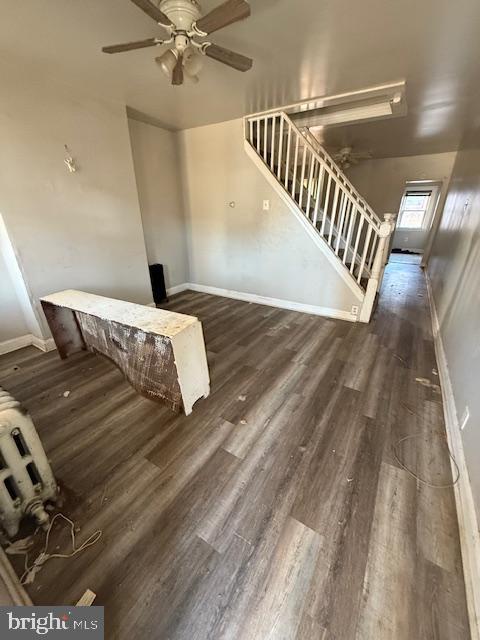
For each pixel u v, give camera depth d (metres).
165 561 1.13
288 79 2.47
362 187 6.66
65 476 1.50
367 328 3.35
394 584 1.05
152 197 4.09
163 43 1.60
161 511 1.32
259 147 3.63
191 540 1.20
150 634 0.93
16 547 1.18
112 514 1.31
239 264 4.34
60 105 2.57
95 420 1.91
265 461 1.58
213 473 1.51
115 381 2.34
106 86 2.64
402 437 1.75
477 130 3.83
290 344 2.97
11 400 1.17
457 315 2.49
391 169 6.28
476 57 2.09
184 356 1.75
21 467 1.16
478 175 3.24
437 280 4.32
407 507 1.33
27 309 2.79
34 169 2.49
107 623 0.95
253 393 2.17
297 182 4.14
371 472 1.51
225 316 3.81
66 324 2.56
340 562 1.11
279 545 1.17
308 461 1.58
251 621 0.96
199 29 1.45
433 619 0.96
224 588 1.04
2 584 0.90
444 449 1.66
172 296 4.70
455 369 2.08
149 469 1.54
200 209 4.41
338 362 2.61
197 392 1.97
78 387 2.27
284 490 1.41
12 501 1.17
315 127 3.98
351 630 0.94
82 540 1.20
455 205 4.43
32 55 2.12
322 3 1.55
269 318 3.71
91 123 2.84
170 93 2.79
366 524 1.25
